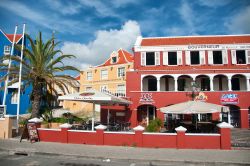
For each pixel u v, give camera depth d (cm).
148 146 1638
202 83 3491
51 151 1484
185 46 3431
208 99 3195
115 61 5038
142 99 3312
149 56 3506
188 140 1598
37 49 2598
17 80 2562
